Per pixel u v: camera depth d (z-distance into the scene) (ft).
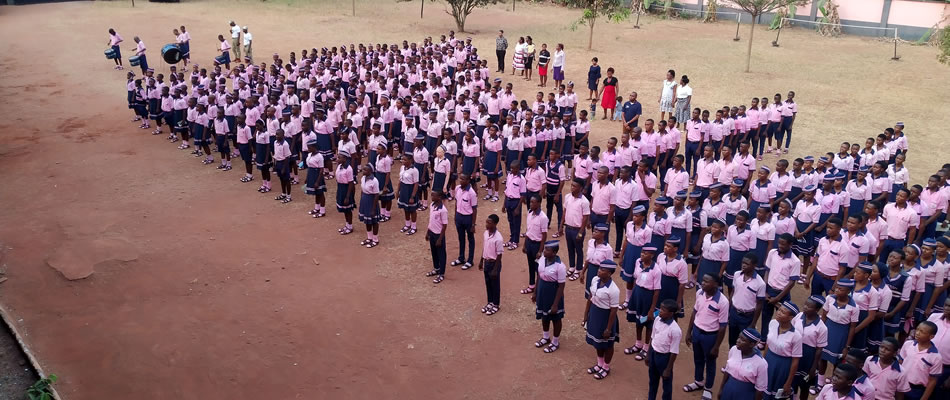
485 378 32.07
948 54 83.30
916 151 64.03
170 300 38.78
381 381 31.83
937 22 116.06
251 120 58.13
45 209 50.78
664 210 37.86
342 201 46.26
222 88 65.82
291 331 35.76
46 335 35.60
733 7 131.95
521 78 90.94
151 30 116.57
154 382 31.91
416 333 35.63
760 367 25.44
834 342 30.12
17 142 65.16
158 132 69.00
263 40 110.52
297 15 133.28
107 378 32.22
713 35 122.11
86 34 112.47
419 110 63.21
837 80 90.17
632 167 50.83
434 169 51.60
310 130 56.75
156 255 43.83
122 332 35.76
